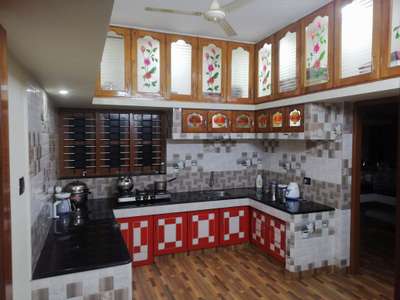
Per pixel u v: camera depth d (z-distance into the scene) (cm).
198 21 323
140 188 403
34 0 84
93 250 212
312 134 313
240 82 400
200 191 434
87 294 186
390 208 606
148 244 357
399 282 107
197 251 388
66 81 208
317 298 286
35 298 175
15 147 146
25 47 130
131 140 403
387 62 222
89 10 92
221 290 302
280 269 348
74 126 377
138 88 348
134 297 288
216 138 393
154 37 350
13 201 140
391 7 218
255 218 398
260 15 309
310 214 326
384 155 638
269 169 452
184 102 371
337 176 330
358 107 321
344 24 262
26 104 169
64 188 328
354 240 332
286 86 343
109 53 333
